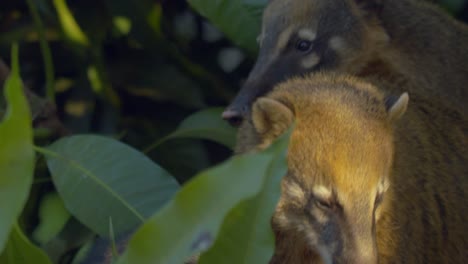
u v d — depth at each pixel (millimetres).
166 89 14211
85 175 10625
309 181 9367
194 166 13234
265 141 9883
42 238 10945
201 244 7191
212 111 12188
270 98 10016
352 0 13289
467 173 11492
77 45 13930
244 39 12695
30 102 12320
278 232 9773
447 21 14320
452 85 13539
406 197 10336
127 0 13766
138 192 10547
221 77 14789
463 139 11914
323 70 12516
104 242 10719
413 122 11195
